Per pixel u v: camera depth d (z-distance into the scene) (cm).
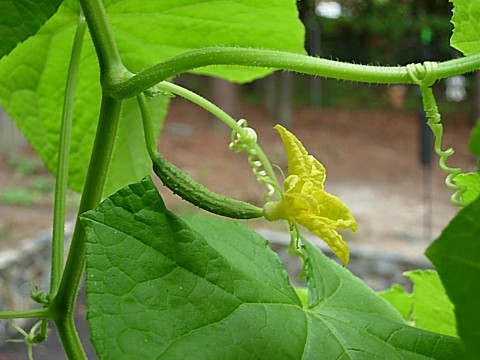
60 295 40
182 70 36
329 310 38
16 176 356
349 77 35
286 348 34
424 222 304
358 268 248
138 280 32
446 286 24
